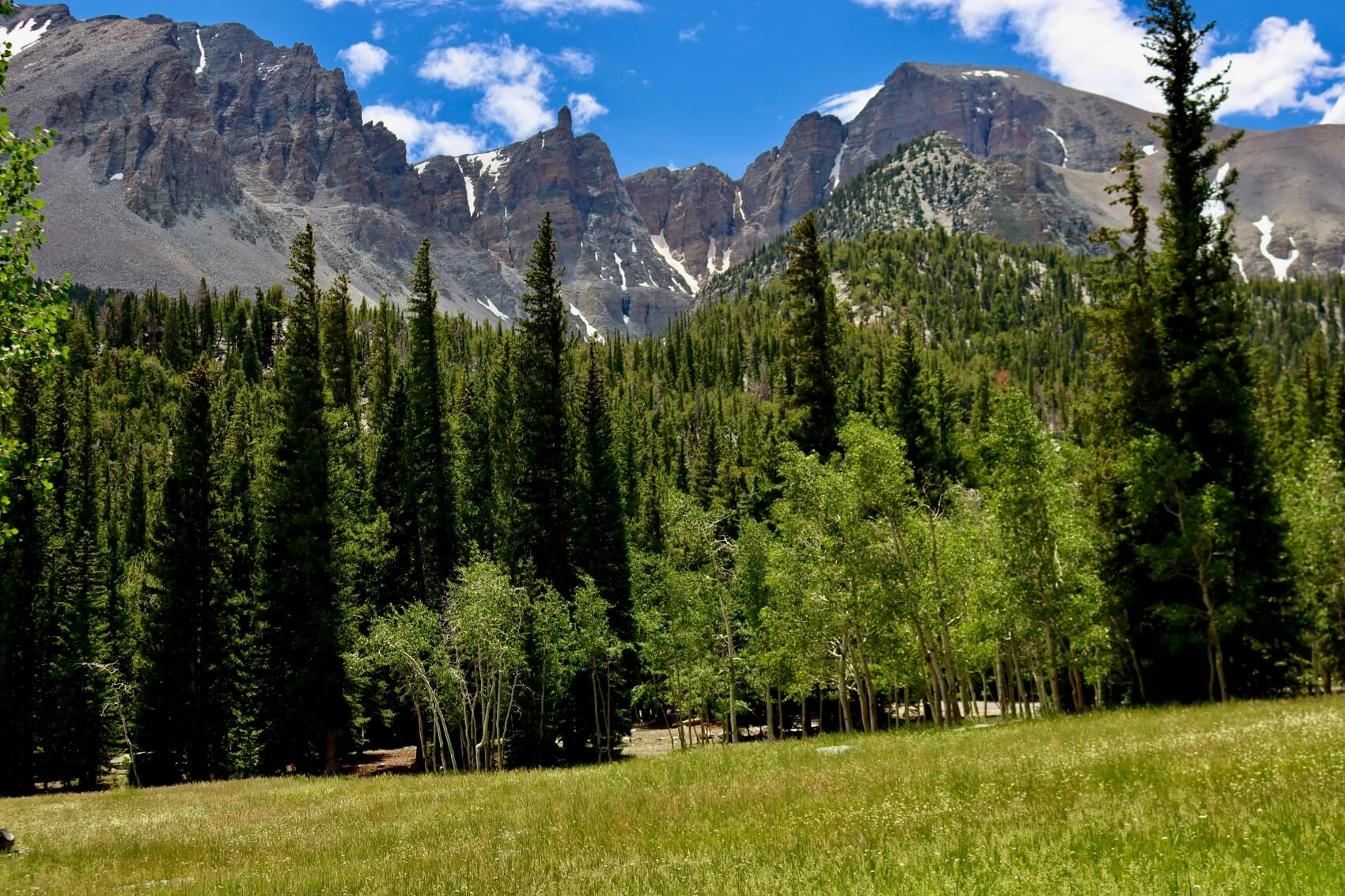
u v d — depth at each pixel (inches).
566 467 1913.1
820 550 1398.9
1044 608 1306.6
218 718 1784.0
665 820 575.5
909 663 1504.7
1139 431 1369.3
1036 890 301.1
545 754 1775.3
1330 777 456.1
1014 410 1352.1
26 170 604.7
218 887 485.1
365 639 1604.3
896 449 1386.6
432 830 647.1
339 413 1770.4
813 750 981.2
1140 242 1451.8
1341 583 1427.2
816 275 1942.7
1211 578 1269.7
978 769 642.2
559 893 382.3
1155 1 1425.9
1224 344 1360.7
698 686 1770.4
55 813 1011.9
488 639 1530.5
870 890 322.7
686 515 1930.4
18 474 631.8
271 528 1688.0
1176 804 428.8
